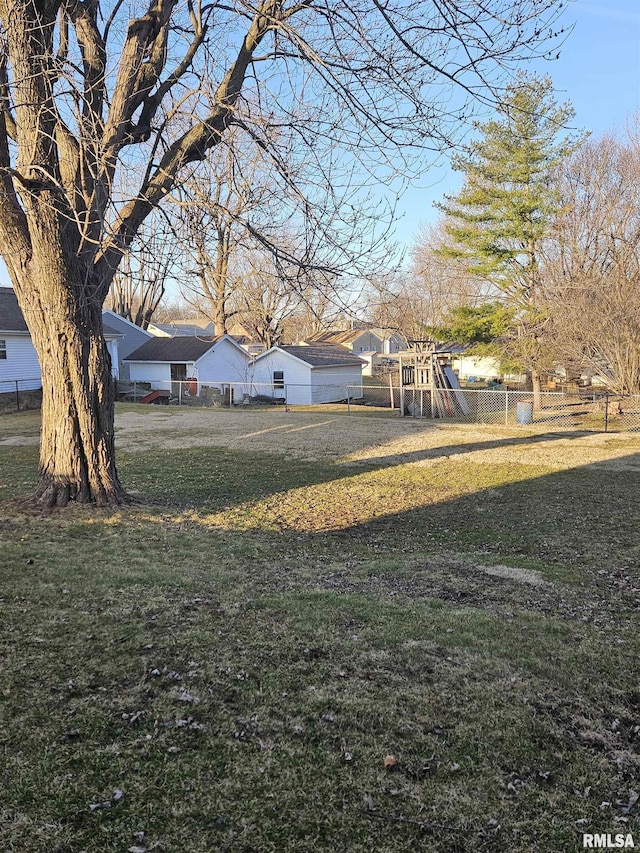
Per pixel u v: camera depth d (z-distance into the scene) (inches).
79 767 105.7
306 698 128.2
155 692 130.0
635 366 804.6
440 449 565.3
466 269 973.2
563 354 858.1
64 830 91.4
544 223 888.9
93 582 198.2
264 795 99.5
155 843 89.2
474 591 201.6
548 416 839.7
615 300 794.2
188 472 440.1
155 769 105.4
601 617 180.4
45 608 175.3
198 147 258.5
